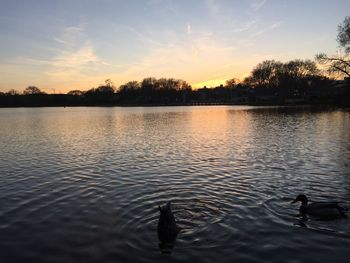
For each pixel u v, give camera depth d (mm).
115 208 12906
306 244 9742
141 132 40094
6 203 13836
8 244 10172
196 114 81688
